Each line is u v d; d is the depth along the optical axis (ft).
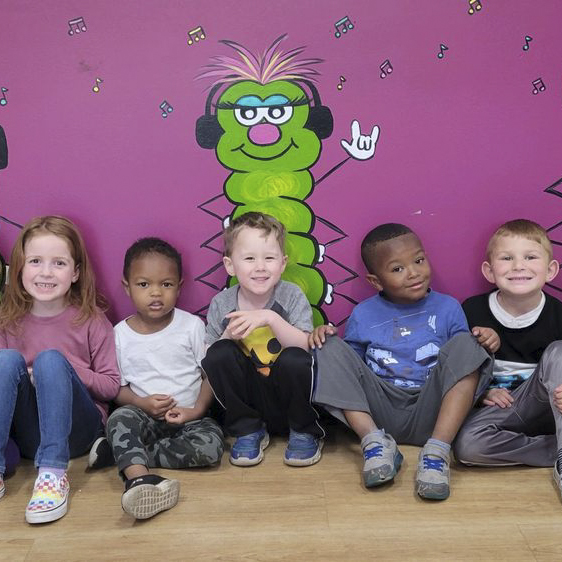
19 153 5.44
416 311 5.25
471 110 5.41
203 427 5.01
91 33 5.31
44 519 4.09
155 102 5.40
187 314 5.49
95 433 5.00
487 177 5.49
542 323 5.11
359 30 5.33
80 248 5.22
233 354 4.93
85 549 3.82
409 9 5.31
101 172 5.48
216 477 4.71
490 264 5.20
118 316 5.67
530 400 4.77
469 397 4.71
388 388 5.08
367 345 5.31
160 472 4.79
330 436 5.41
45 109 5.40
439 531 3.92
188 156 5.47
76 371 5.07
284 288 5.35
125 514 4.21
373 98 5.40
